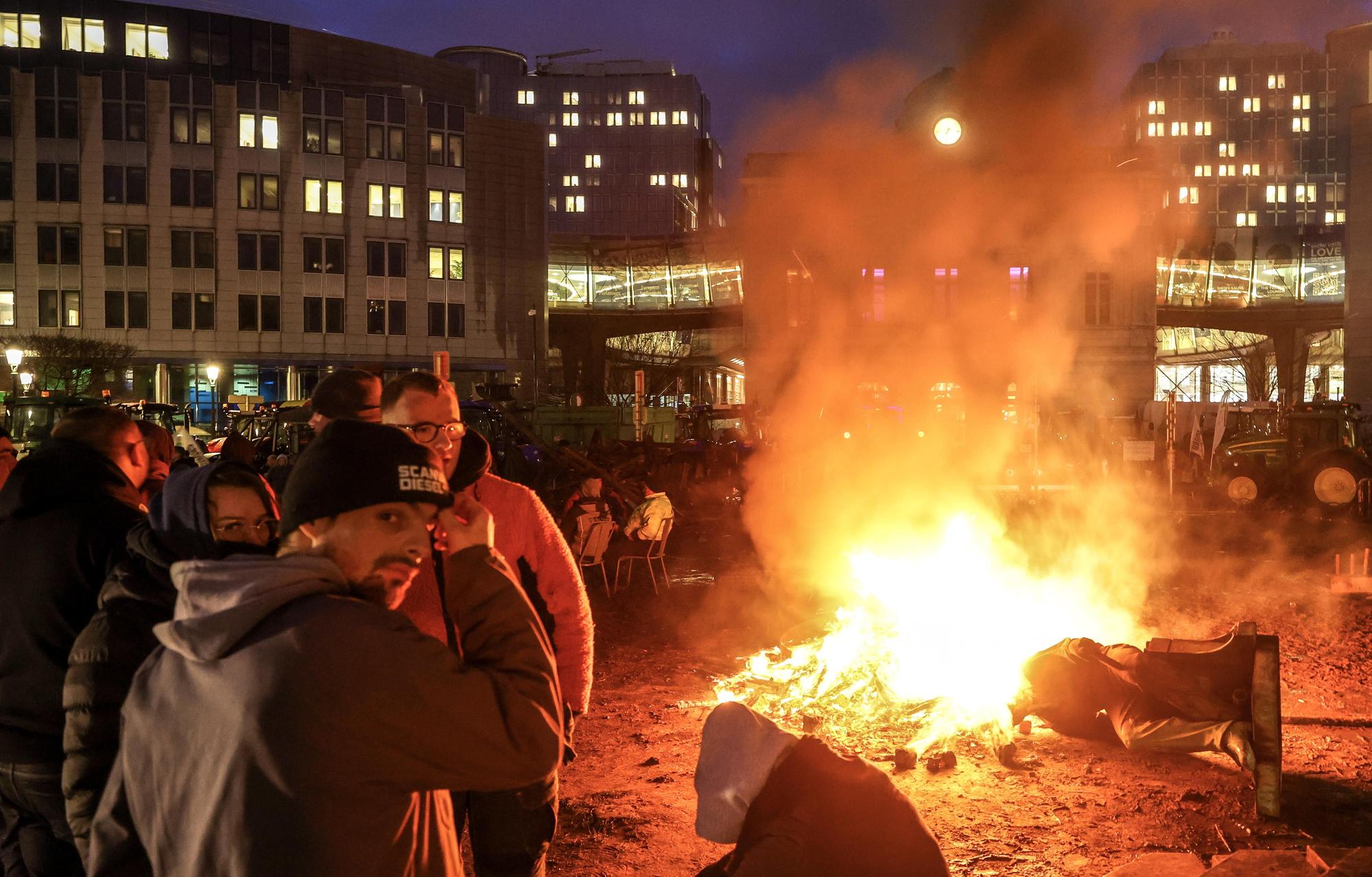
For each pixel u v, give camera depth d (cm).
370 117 6041
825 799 211
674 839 446
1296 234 7200
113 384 5241
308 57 7269
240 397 2839
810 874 204
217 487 246
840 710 637
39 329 5550
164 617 230
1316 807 474
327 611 156
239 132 5800
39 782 267
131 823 176
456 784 165
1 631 268
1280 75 13900
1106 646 609
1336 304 7144
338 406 304
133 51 6700
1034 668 591
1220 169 13962
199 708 157
